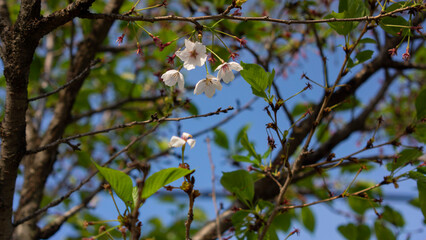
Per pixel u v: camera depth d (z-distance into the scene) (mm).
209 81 1750
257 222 1778
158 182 1646
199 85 1747
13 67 1704
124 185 1646
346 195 1759
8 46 1706
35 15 1698
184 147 1673
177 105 1960
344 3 1755
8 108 1720
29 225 1938
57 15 1688
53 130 2025
